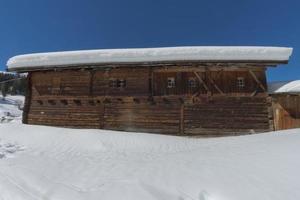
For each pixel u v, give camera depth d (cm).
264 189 559
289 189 546
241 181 607
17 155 1174
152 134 1941
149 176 723
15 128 1973
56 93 2297
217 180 631
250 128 2017
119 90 2202
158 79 2167
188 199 571
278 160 699
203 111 2078
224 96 2077
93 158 1119
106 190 640
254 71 2084
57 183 707
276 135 1226
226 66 2094
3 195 617
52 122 2266
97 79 2248
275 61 1997
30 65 2292
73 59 2228
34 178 742
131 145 1580
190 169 743
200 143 1596
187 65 2109
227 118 2048
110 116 2180
